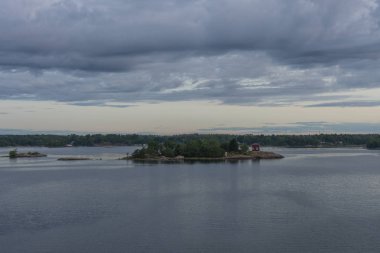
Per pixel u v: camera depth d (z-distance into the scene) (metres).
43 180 150.75
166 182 140.88
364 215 85.94
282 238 70.44
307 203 98.69
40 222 81.94
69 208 94.75
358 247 66.06
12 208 95.19
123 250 65.44
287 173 171.00
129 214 88.25
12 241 70.19
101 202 101.94
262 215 86.06
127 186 131.25
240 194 113.00
